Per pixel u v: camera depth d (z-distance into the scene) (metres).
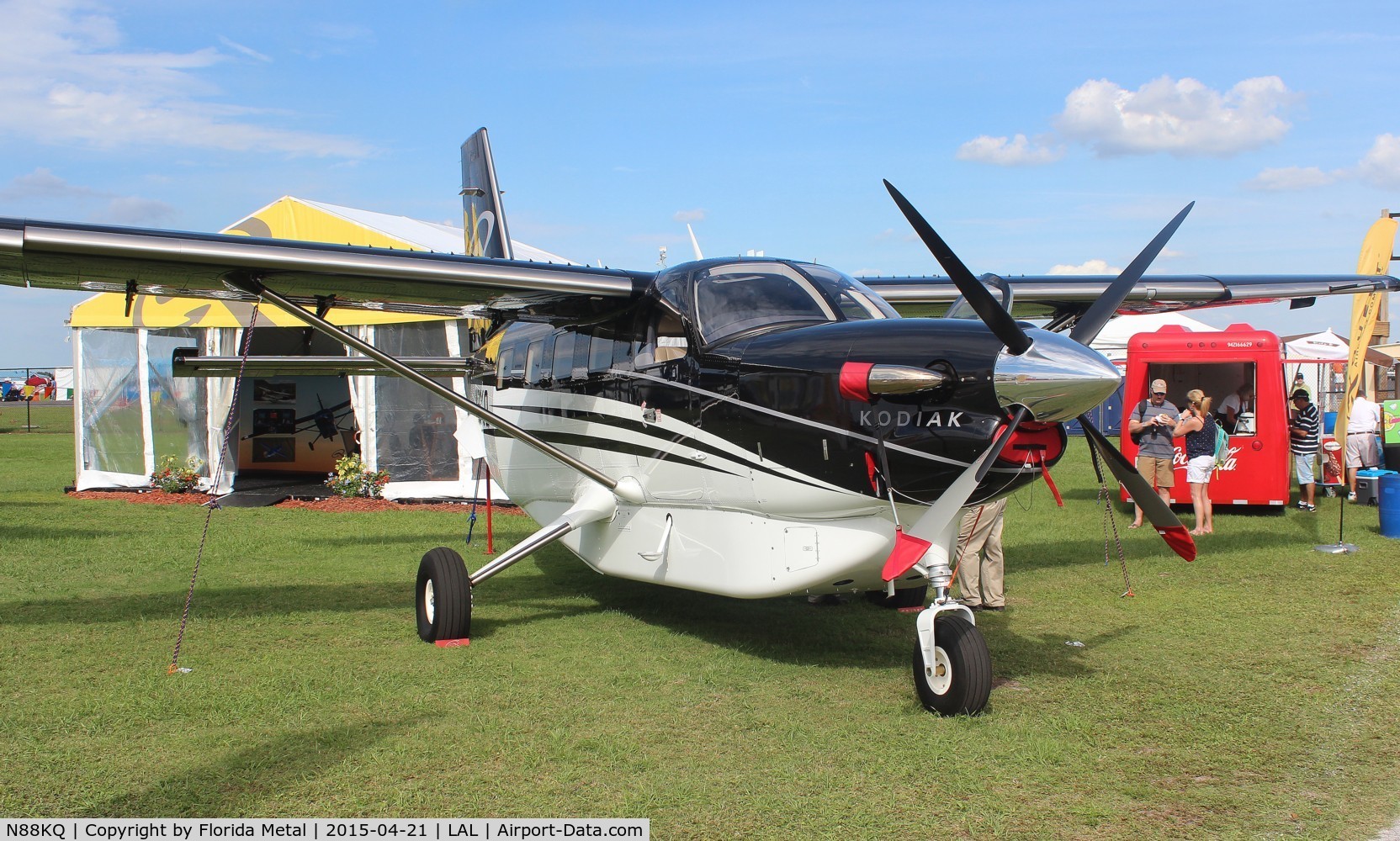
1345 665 5.51
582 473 6.91
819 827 3.49
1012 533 10.50
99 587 7.77
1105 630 6.38
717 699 4.96
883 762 4.09
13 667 5.51
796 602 7.44
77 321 14.48
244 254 5.59
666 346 6.07
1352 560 8.70
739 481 5.57
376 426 13.55
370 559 9.12
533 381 7.80
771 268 6.03
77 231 5.30
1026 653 5.83
